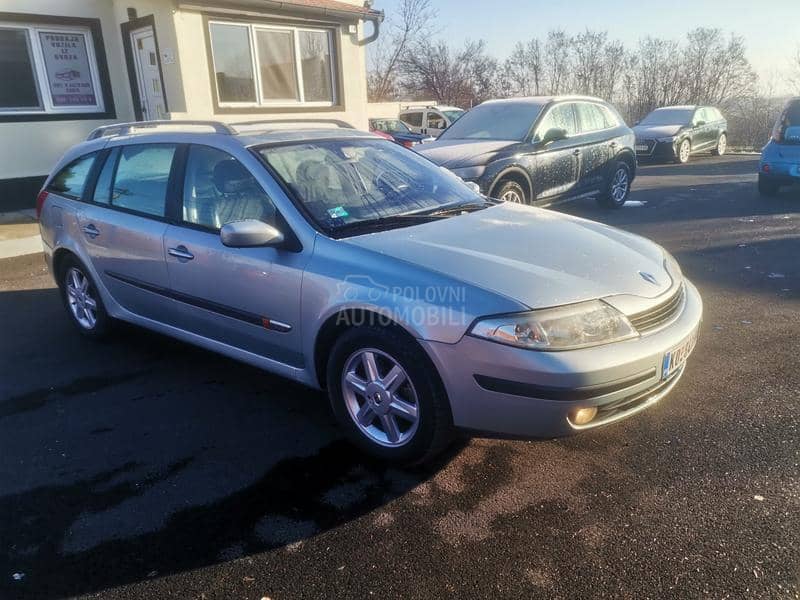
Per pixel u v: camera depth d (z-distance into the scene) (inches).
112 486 115.6
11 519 106.5
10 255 294.4
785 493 107.7
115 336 189.9
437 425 110.7
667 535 98.6
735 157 775.1
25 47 385.4
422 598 87.7
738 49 1175.6
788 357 162.7
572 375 99.8
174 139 155.0
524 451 123.6
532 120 320.8
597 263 120.0
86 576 93.1
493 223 138.3
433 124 796.0
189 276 145.3
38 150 394.3
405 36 1275.8
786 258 258.7
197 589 90.4
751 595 86.2
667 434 127.7
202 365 170.4
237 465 121.6
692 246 285.1
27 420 140.9
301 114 469.7
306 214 128.2
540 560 94.2
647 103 1238.9
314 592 89.3
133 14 400.2
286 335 129.6
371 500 109.9
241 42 423.8
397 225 133.0
